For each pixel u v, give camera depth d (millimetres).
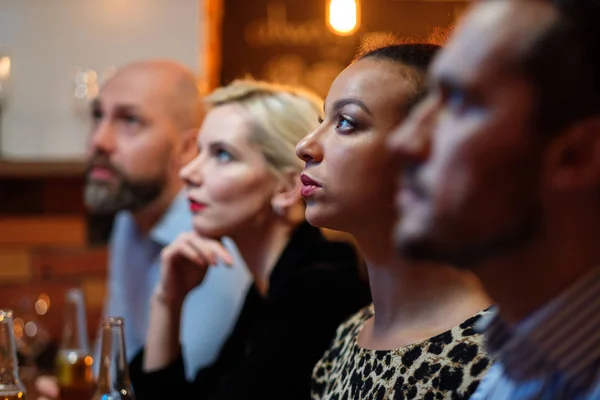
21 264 3703
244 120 1762
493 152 562
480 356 1017
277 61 3656
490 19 569
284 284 1704
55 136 3744
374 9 3629
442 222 578
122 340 1408
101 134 2629
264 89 1800
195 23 3730
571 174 568
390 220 1095
